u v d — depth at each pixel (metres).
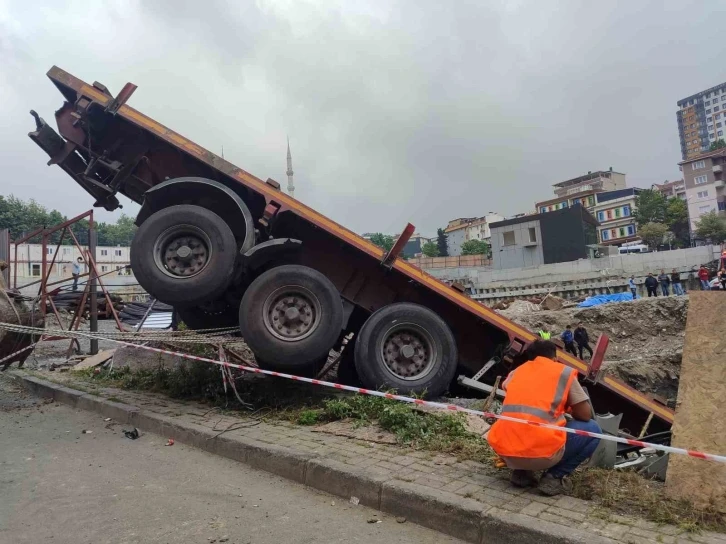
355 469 4.37
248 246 6.55
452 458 4.71
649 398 7.40
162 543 3.47
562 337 16.62
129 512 3.96
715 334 3.99
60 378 8.87
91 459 5.20
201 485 4.53
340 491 4.31
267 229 7.13
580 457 3.91
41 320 8.56
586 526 3.34
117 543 3.46
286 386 7.21
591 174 100.31
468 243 86.25
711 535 3.23
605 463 4.60
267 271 6.62
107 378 8.69
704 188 75.31
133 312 17.02
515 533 3.36
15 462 5.08
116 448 5.56
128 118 6.77
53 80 6.85
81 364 10.12
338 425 5.76
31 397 8.11
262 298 6.50
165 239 6.57
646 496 3.75
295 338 6.51
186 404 6.91
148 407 6.71
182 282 6.42
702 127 175.62
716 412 3.78
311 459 4.61
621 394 7.29
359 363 6.85
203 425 5.83
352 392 7.23
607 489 3.90
